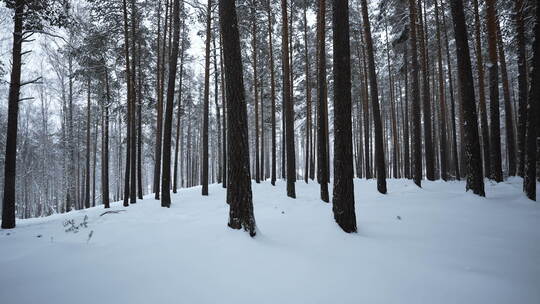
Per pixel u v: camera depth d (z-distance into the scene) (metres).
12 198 9.30
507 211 7.80
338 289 3.48
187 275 3.71
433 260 4.52
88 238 5.61
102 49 14.19
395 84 28.56
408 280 3.79
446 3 17.67
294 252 4.67
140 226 6.40
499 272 4.07
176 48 12.06
